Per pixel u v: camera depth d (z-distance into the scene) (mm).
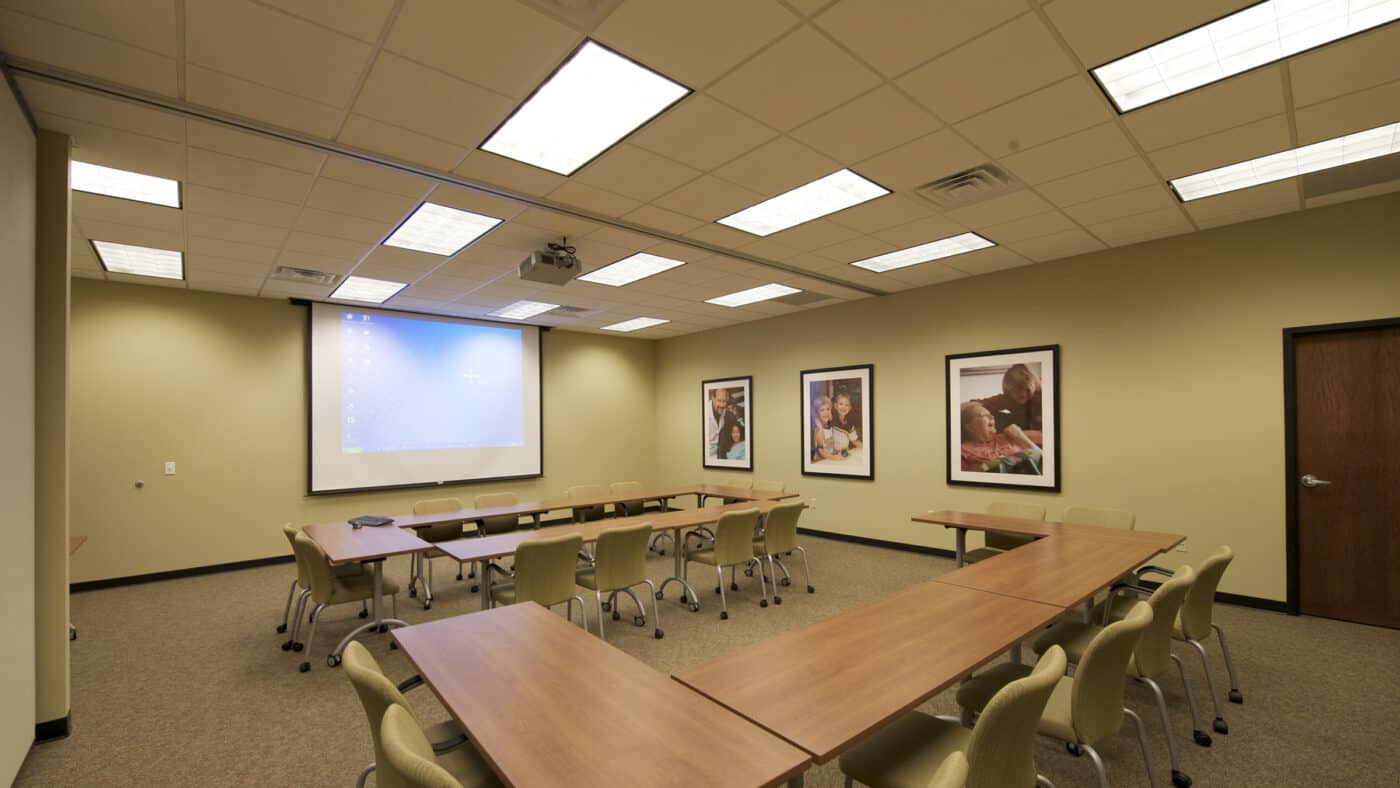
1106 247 4902
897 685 1641
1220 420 4438
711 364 8734
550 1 1948
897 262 5309
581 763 1263
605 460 8992
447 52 2205
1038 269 5391
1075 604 2350
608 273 5523
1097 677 1763
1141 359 4805
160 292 5699
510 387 8016
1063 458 5234
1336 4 2051
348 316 6723
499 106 2582
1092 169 3328
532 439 8203
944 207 3912
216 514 5867
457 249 4629
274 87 2408
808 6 2000
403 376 7094
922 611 2260
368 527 4402
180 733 2732
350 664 1549
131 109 2518
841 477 6977
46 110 2498
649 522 4312
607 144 2973
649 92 2527
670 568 5867
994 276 5688
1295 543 4145
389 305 6793
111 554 5348
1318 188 3715
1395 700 2906
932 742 1812
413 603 4785
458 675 1738
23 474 2338
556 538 3463
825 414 7176
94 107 2490
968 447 5867
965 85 2488
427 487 7227
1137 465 4820
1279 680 3137
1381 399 3902
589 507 6199
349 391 6695
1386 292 3818
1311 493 4133
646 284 5922
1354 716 2756
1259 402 4277
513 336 8086
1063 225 4320
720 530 4281
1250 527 4312
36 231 2596
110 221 3842
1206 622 2639
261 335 6215
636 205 3773
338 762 2504
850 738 1362
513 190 3512
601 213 3920
